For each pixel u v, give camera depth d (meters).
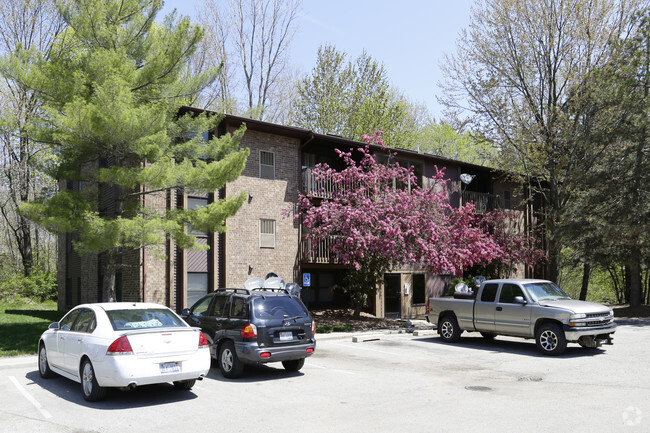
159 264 19.14
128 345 8.45
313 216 20.88
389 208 20.91
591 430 6.86
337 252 20.59
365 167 23.20
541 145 28.55
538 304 14.15
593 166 28.11
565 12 28.36
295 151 23.36
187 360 8.96
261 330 10.66
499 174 32.47
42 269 31.95
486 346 15.71
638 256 26.17
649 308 28.00
